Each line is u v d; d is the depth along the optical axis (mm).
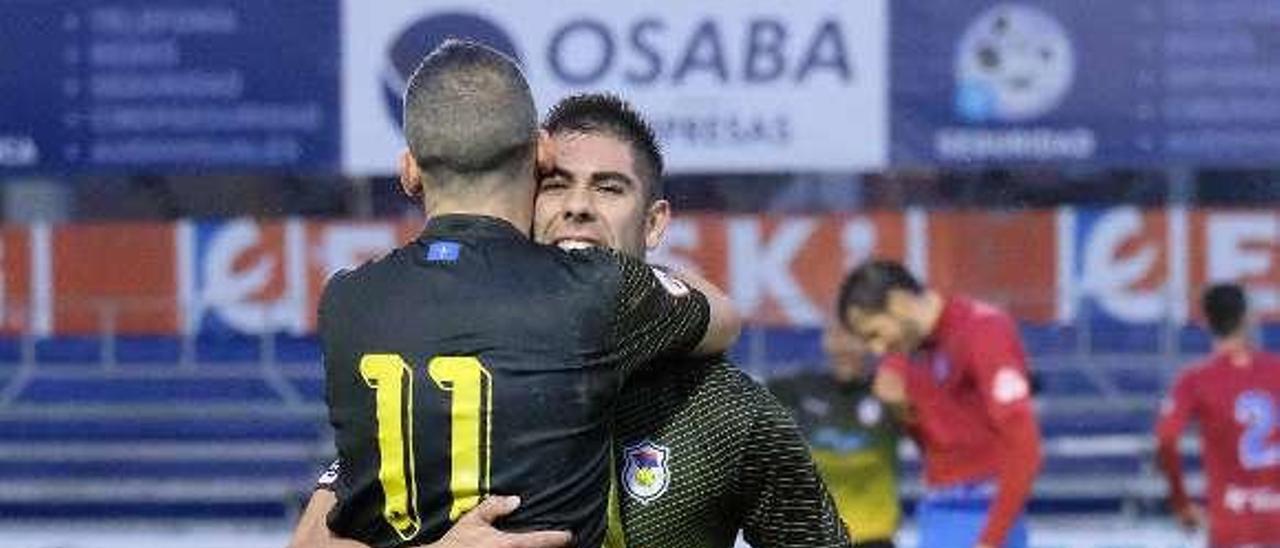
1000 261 28859
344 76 27906
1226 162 27609
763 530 8398
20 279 29562
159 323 29641
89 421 30125
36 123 27766
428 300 7543
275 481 30359
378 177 29922
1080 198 30125
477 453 7418
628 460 8055
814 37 27766
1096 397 29297
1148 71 27641
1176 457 22016
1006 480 17594
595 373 7602
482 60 7684
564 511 7512
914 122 27734
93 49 27812
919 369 18062
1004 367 17641
